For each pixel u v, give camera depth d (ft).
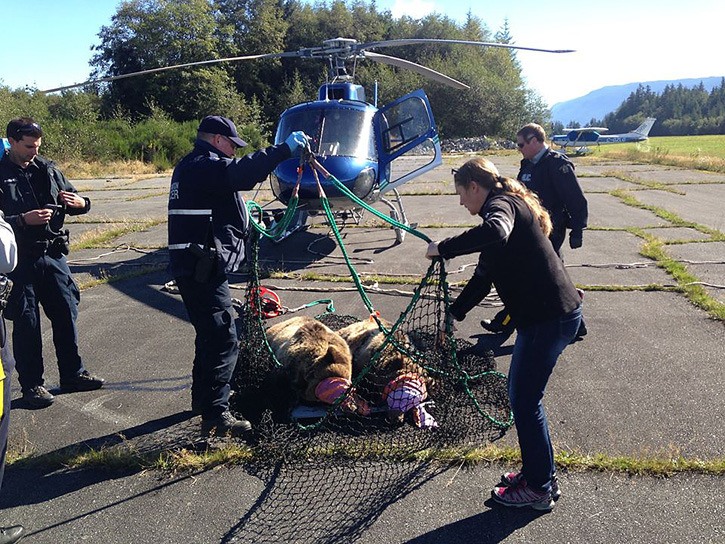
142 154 100.73
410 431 11.84
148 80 131.13
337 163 26.21
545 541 8.92
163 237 34.42
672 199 45.21
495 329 17.24
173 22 133.39
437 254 9.17
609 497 9.87
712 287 21.42
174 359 16.35
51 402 13.80
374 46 30.45
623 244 29.14
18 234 12.71
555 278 9.04
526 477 9.46
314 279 24.00
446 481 10.46
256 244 13.43
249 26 153.89
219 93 131.75
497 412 12.65
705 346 16.10
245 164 10.80
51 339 18.37
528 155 15.90
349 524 9.46
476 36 182.29
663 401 13.02
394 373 12.37
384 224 35.76
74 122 100.27
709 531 8.97
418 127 29.01
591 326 17.88
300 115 28.55
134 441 12.08
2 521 9.78
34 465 11.35
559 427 12.05
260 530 9.40
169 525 9.58
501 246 8.88
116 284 24.17
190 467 11.10
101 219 41.37
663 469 10.41
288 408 12.87
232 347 11.97
